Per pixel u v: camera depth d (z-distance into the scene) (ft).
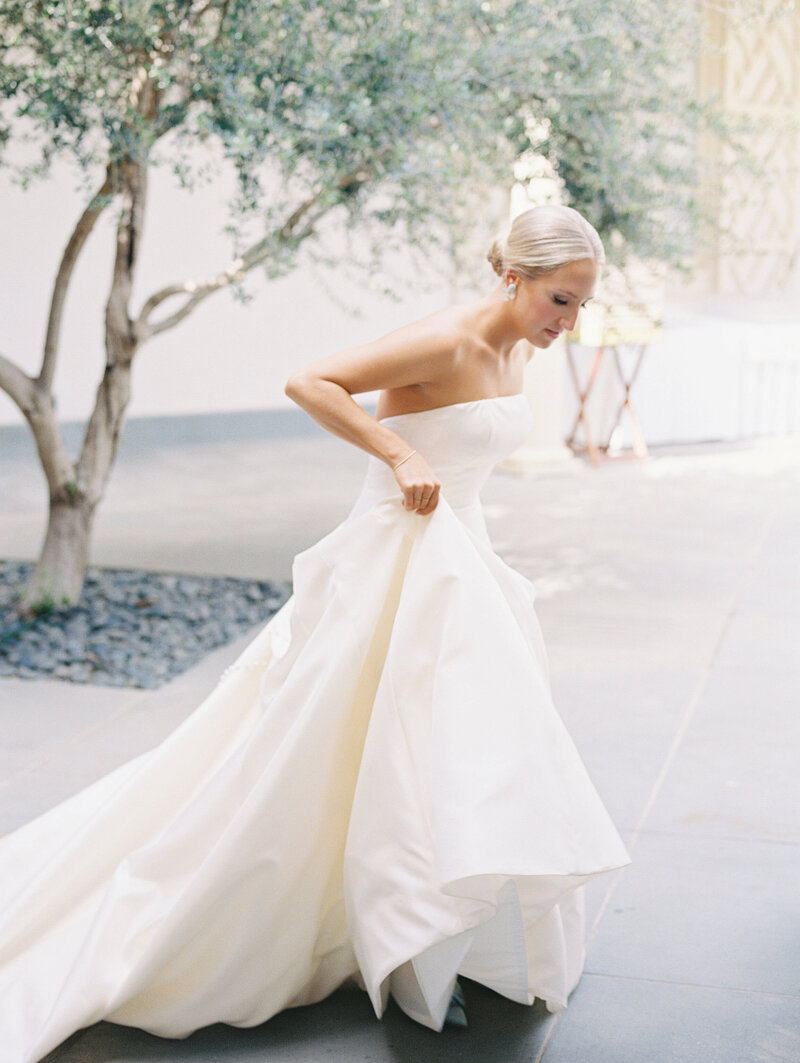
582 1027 8.08
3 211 28.66
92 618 17.72
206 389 31.71
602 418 30.50
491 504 25.04
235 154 13.35
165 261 30.48
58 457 17.61
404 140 14.96
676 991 8.48
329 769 7.75
